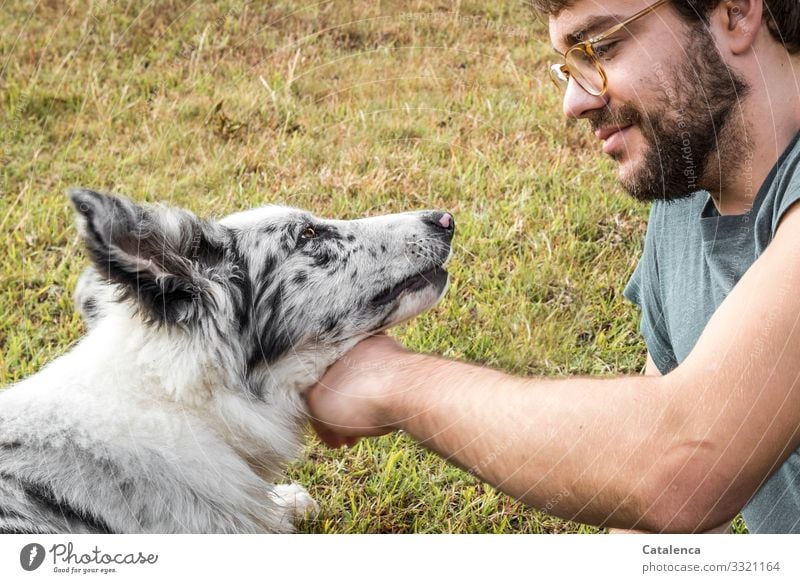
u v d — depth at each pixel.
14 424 2.19
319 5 4.89
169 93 4.51
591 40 2.14
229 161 4.08
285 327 2.46
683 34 2.05
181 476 2.30
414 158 4.25
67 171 4.15
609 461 1.74
